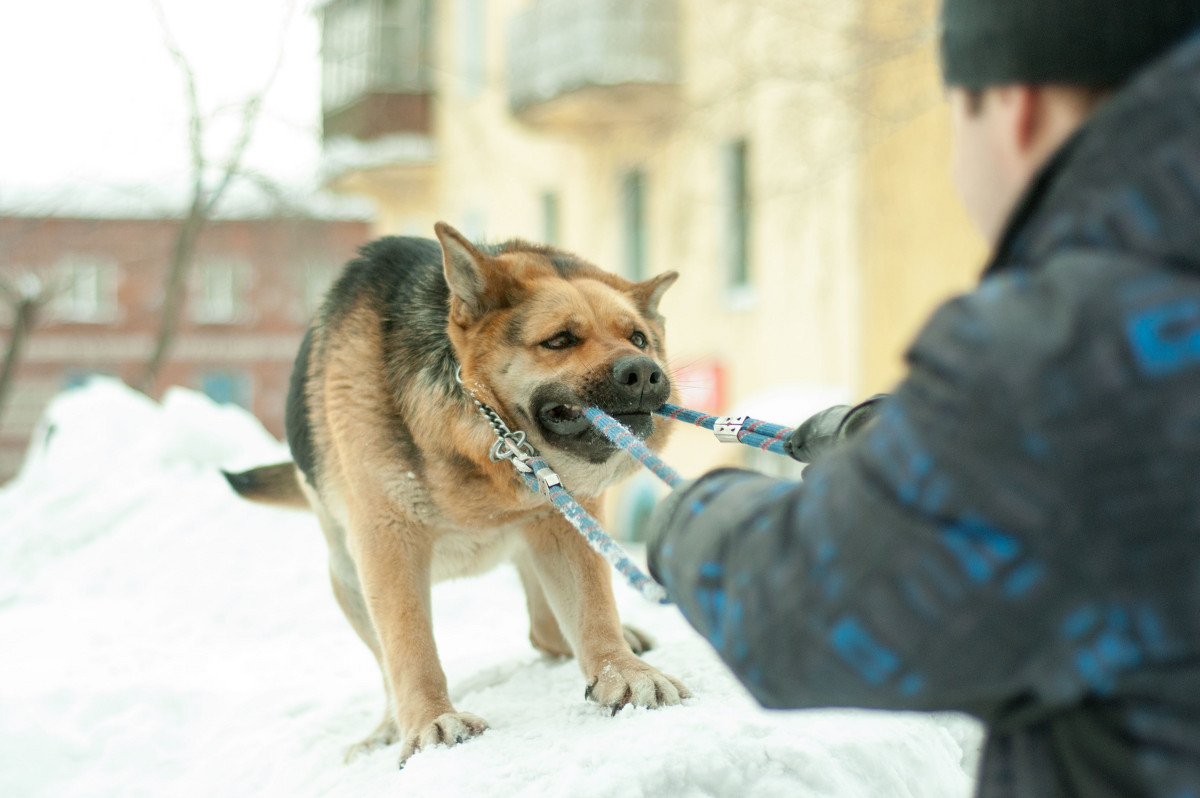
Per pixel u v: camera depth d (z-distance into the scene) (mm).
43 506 8281
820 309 14102
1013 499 963
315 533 7824
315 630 6402
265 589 6949
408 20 19281
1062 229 1048
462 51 20531
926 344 1047
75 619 6676
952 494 987
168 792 3689
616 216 17812
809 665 1080
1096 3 1077
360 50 18688
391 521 3422
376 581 3416
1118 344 951
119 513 8203
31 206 15266
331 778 3184
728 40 14875
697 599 1226
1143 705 1009
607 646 3279
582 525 1852
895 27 12305
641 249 17969
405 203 21578
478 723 3086
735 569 1170
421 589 3451
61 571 7703
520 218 20188
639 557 7750
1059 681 1001
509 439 3080
